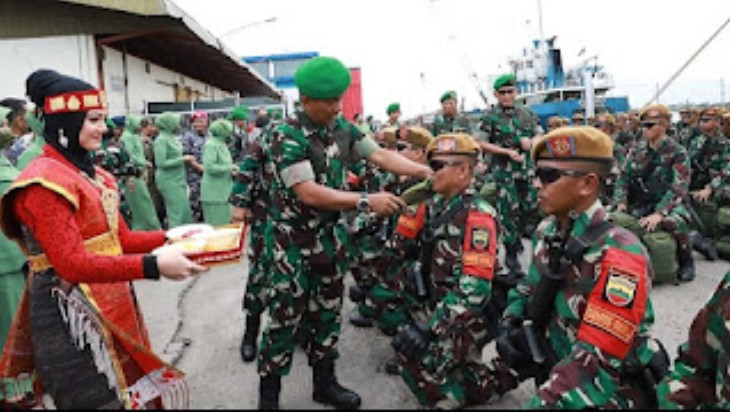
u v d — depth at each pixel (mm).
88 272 1729
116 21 7809
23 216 1759
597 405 1671
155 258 1756
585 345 1719
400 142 4809
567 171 1858
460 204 2791
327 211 2717
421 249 3018
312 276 2787
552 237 2006
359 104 24000
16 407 2016
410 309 3305
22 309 1938
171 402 2312
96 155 6070
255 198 3611
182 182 7090
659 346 1982
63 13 7551
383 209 2531
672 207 4922
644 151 5328
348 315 4566
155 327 4336
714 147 6285
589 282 1838
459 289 2568
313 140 2602
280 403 3094
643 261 1759
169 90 12727
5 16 7375
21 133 4070
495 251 2648
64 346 1840
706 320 1605
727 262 5848
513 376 2854
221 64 13453
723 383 1479
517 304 2264
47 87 1854
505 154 5520
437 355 2695
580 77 20422
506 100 5648
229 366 3621
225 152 6930
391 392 3207
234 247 1844
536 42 21125
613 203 5559
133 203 6641
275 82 28531
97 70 8109
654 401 1905
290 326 2771
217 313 4668
